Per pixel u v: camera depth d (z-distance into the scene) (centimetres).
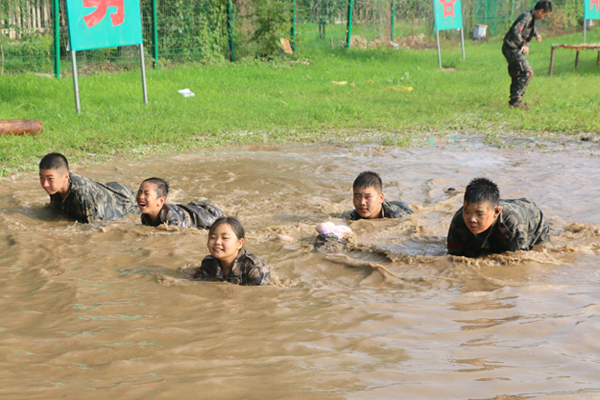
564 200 690
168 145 1073
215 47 2236
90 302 390
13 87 1533
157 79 1839
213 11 2225
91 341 318
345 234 549
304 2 2595
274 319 354
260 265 446
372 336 323
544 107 1453
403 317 354
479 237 510
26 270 465
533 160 938
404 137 1165
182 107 1427
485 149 1044
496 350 300
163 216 598
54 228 604
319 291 414
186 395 246
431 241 564
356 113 1390
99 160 949
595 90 1727
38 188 777
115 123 1220
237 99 1590
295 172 877
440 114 1412
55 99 1466
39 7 1806
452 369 275
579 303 377
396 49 2883
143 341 318
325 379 263
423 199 730
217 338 320
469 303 384
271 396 244
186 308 377
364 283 444
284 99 1612
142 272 460
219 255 431
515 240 501
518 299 390
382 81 2005
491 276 455
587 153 979
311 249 527
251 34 2370
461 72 2275
